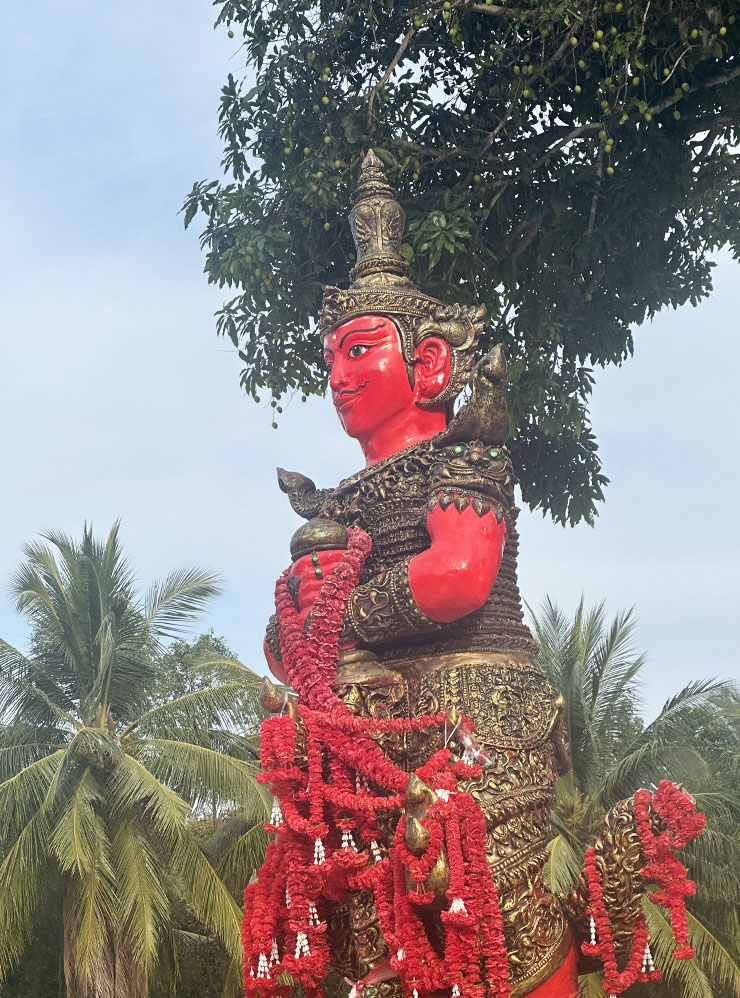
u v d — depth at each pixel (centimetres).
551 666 1606
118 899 1267
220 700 1432
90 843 1269
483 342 832
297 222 860
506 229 840
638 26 707
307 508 473
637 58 702
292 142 827
